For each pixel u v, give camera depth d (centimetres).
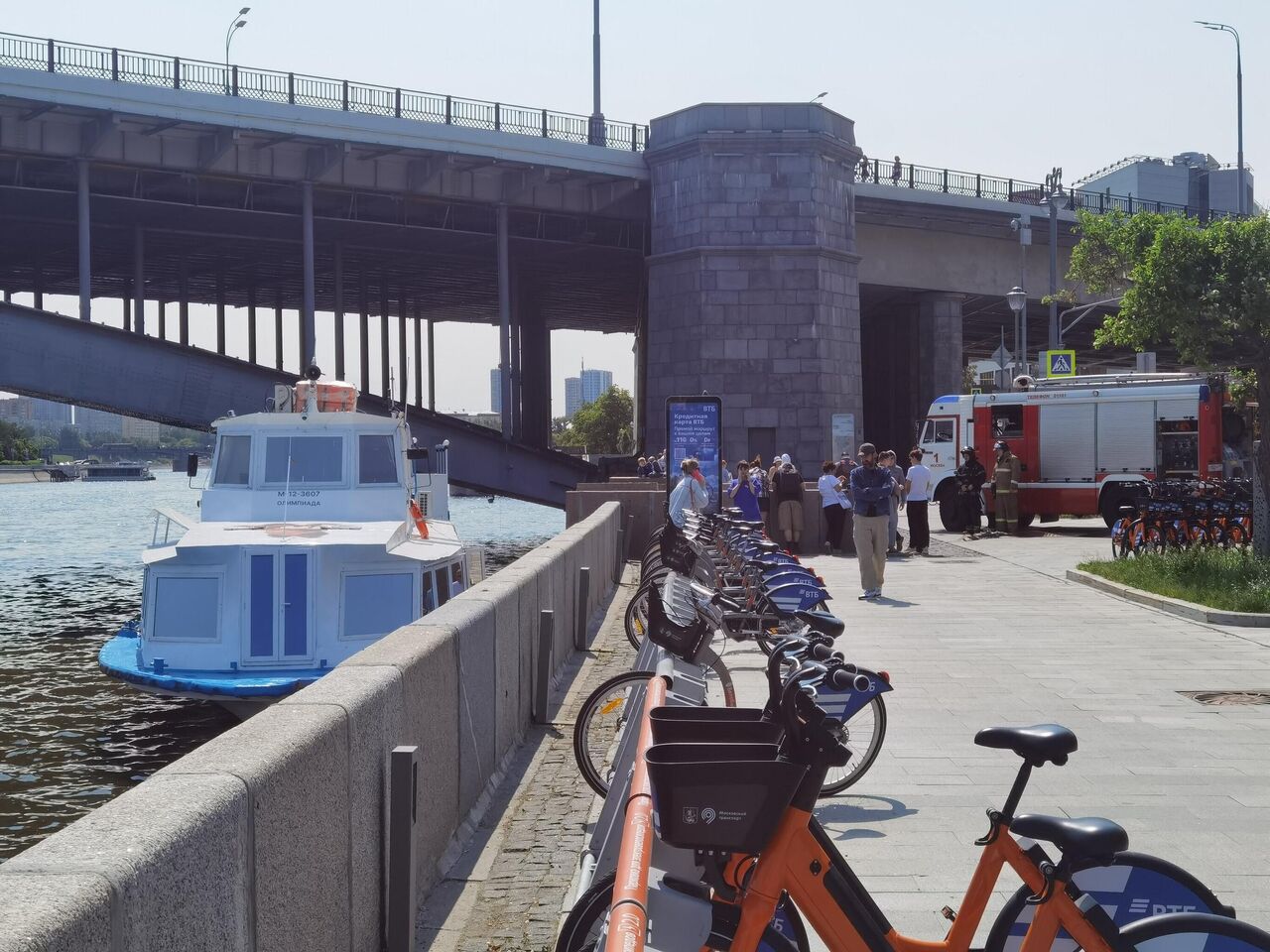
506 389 5019
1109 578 1920
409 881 522
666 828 338
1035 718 988
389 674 550
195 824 323
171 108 4134
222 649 1552
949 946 369
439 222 5662
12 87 3884
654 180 5119
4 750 1792
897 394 6869
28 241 5912
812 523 2802
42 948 234
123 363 3688
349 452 1794
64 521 8350
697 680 663
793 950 345
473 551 2392
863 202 5481
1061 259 6216
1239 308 2339
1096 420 3039
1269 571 1680
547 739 956
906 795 771
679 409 2552
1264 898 587
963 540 2942
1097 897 382
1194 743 903
